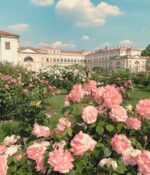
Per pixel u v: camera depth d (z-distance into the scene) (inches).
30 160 101.3
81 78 813.9
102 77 884.0
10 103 337.1
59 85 799.1
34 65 3998.5
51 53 4515.3
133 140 107.4
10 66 1103.0
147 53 4355.3
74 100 120.6
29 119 211.5
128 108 119.3
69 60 4785.9
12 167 99.3
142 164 85.7
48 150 102.0
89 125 107.0
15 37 2183.8
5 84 357.7
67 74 826.8
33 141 113.3
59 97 505.4
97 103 115.6
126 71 1019.9
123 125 106.8
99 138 104.9
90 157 95.7
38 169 95.9
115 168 90.7
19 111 256.1
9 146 117.6
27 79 513.3
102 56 4694.9
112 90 109.5
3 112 339.0
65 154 90.2
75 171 91.7
